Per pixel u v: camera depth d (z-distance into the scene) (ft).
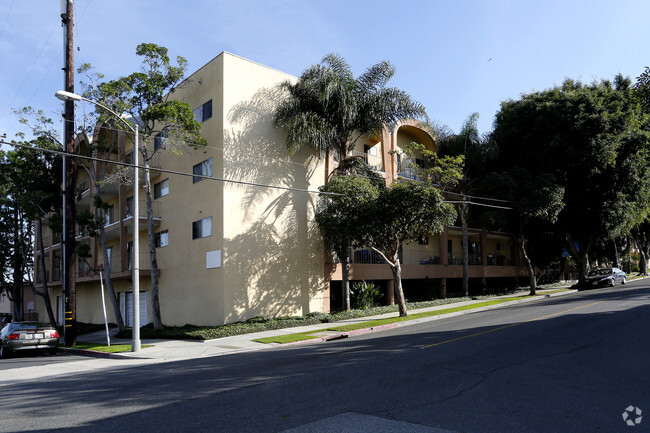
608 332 42.22
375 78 78.48
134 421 21.03
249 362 38.09
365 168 76.89
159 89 70.44
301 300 79.00
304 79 77.41
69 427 20.58
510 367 29.50
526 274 134.00
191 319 77.15
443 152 102.53
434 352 36.17
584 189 103.24
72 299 64.39
